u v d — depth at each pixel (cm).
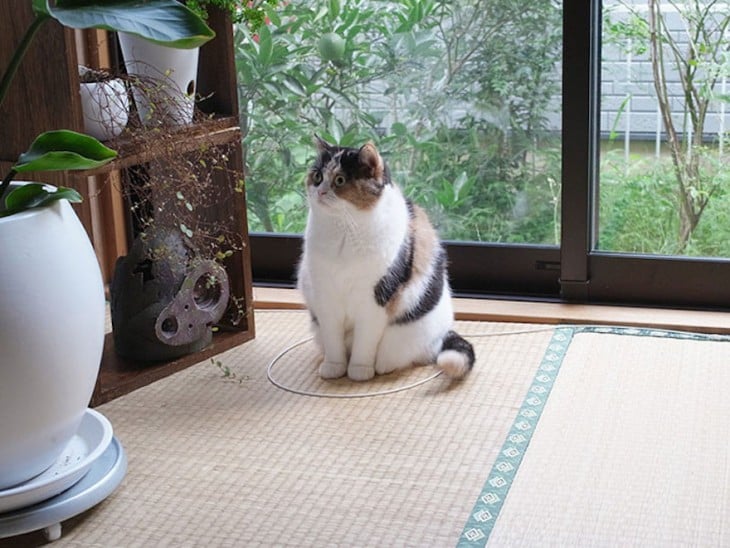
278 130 296
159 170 247
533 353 247
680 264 269
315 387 235
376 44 282
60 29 208
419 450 205
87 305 178
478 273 287
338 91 289
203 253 258
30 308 167
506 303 277
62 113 213
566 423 213
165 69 232
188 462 204
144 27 169
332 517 183
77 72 212
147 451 208
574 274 275
